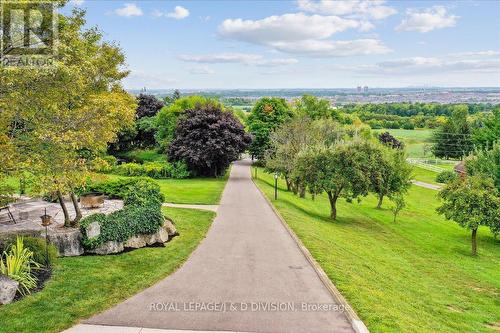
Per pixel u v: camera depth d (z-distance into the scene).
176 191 39.22
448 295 18.86
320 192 34.31
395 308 13.17
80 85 14.19
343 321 11.20
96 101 15.51
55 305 11.49
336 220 35.53
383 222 37.22
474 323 15.21
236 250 18.36
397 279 19.11
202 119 57.16
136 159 72.62
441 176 68.94
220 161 59.12
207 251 18.05
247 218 26.61
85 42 18.95
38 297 11.85
